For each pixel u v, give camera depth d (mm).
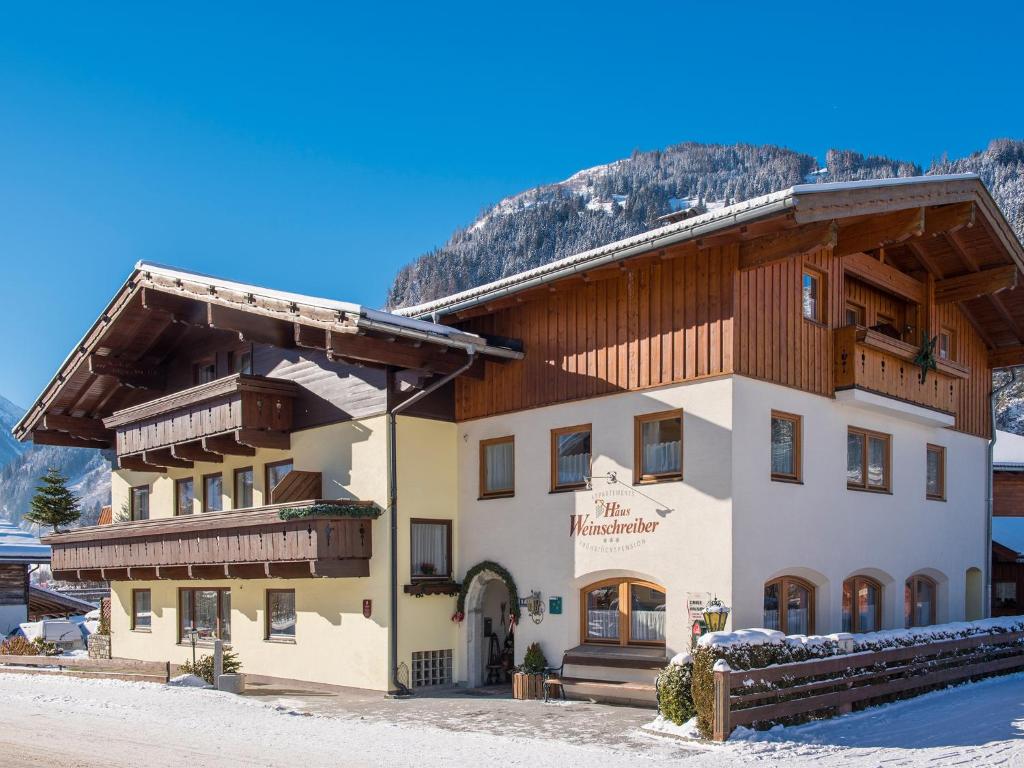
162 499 23234
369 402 17484
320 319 15648
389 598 16656
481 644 17703
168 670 17328
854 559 16281
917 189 15180
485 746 11398
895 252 18578
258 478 19844
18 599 33031
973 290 18766
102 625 25172
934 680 15148
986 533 20922
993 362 21703
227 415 18625
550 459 16609
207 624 21156
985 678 16625
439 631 17406
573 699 15453
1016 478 25188
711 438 14258
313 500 17016
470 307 17453
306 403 18859
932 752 10719
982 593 20719
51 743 11594
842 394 15961
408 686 16672
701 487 14289
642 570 14961
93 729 12648
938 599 19219
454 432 18281
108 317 21328
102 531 22344
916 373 17875
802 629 15367
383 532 16922
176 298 20094
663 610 14961
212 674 17953
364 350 15648
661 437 15109
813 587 15648
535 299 17203
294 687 18000
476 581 17531
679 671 12320
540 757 10664
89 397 23859
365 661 16953
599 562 15617
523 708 14680
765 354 14719
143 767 10125
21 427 24062
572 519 16141
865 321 17734
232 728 12766
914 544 18109
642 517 15055
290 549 16844
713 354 14367
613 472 15594
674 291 15031
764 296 14836
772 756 10531
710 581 14016
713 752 10789
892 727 12203
